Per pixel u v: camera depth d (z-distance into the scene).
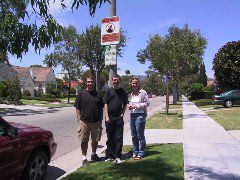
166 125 9.83
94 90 4.98
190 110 16.69
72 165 5.30
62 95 44.16
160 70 14.60
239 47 19.12
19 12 3.25
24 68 44.69
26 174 3.88
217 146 6.18
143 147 5.28
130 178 4.14
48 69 48.97
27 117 14.45
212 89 33.66
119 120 5.07
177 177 4.17
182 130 8.59
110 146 5.18
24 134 3.88
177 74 15.09
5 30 3.24
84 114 4.93
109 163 4.97
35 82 47.09
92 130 4.99
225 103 18.02
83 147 4.99
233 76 19.11
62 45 28.97
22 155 3.76
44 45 3.34
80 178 4.18
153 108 21.56
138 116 5.20
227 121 10.71
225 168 4.59
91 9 3.03
